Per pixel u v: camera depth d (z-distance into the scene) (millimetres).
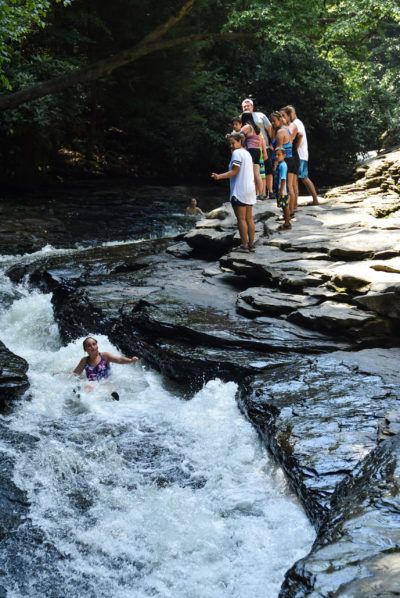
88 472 6340
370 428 6062
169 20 17953
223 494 5969
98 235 16562
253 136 13227
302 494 5469
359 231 11023
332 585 3576
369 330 8180
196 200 21109
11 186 20203
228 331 8438
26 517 5676
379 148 28625
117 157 25219
